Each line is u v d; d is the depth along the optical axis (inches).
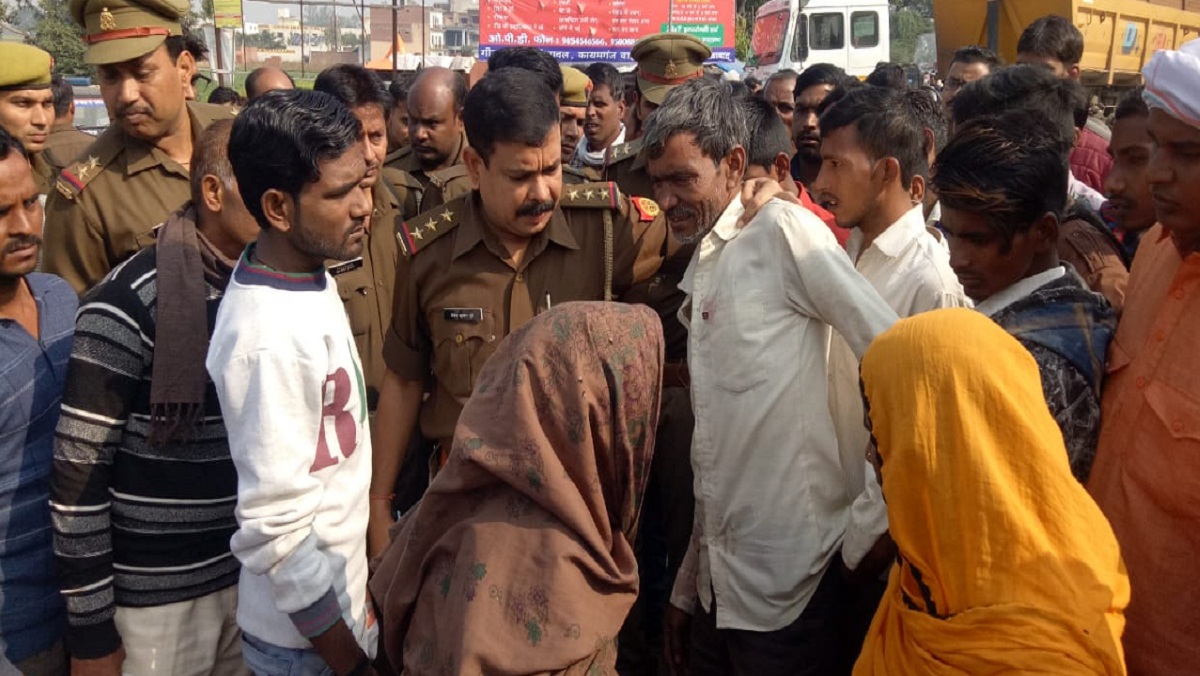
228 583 86.7
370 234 136.4
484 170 95.7
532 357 60.6
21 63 168.2
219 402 76.3
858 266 93.1
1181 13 406.9
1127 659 62.0
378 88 144.6
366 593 78.6
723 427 85.1
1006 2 324.5
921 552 54.9
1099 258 92.9
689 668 96.4
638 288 112.2
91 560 79.1
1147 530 60.4
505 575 58.4
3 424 81.2
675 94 90.7
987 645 50.3
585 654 56.4
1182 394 59.0
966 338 53.1
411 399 107.3
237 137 69.1
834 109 92.0
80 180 122.3
